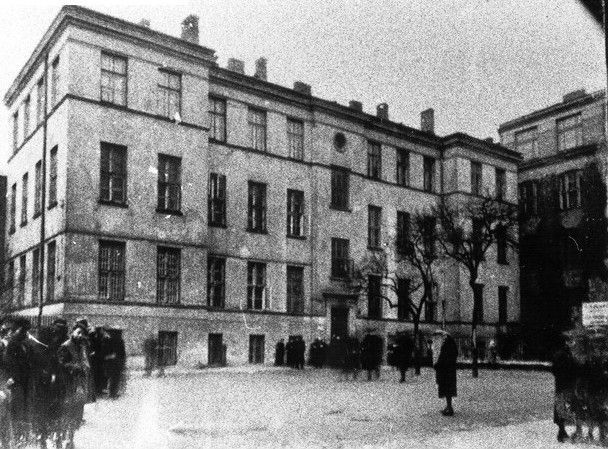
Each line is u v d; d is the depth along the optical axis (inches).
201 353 1207.6
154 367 1106.7
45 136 1214.9
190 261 1214.3
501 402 667.4
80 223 1085.8
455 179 1795.0
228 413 559.8
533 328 1638.8
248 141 1409.9
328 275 1502.2
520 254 1768.0
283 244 1433.3
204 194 1252.5
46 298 1150.3
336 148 1566.2
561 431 412.8
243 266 1352.1
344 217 1557.6
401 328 1642.5
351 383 929.5
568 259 1630.2
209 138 1326.3
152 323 1142.3
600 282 1542.8
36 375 360.8
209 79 1346.0
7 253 1461.6
